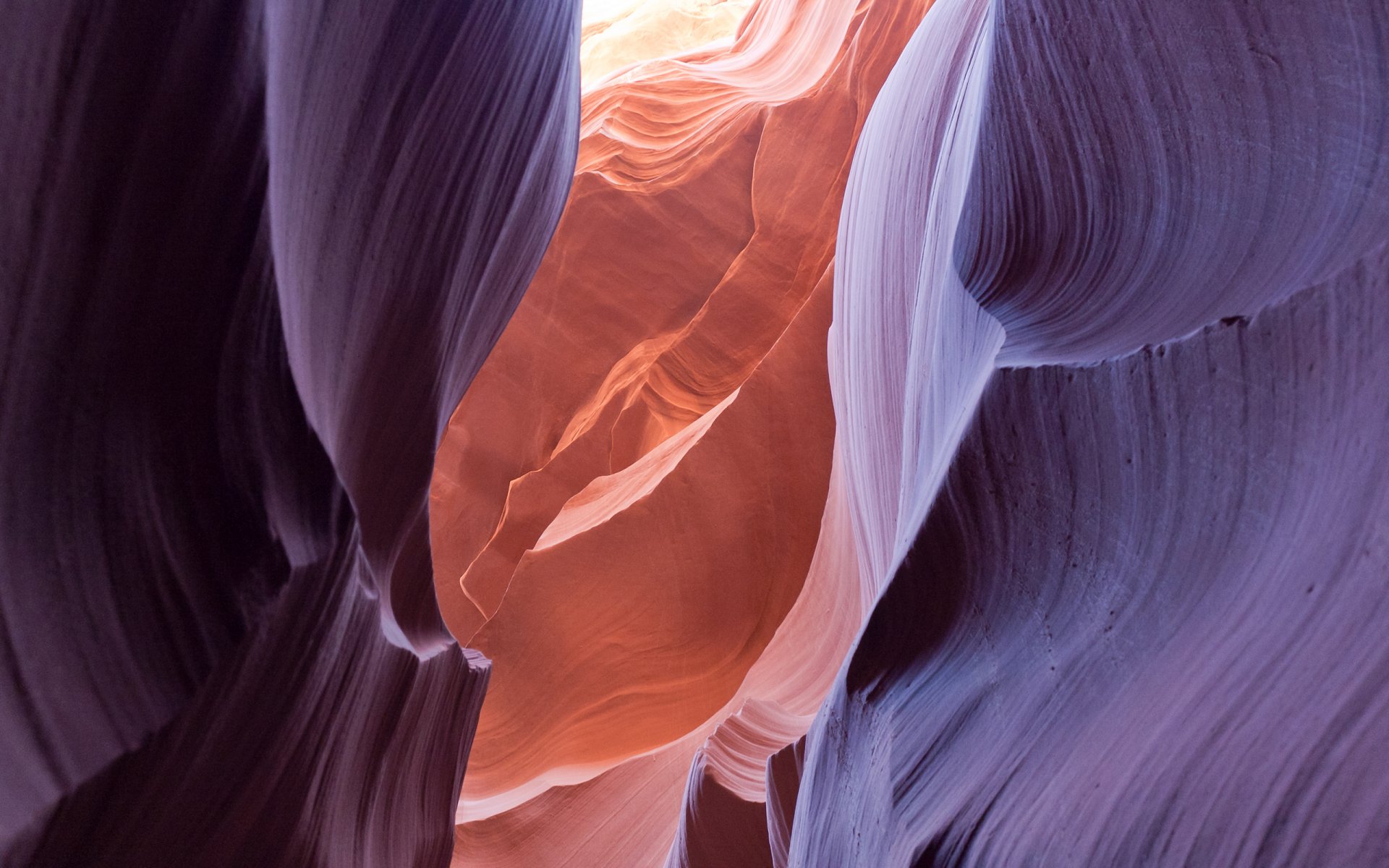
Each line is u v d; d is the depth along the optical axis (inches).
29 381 54.9
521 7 120.9
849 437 267.4
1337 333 49.8
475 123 117.8
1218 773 47.6
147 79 56.0
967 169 139.7
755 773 218.1
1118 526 67.6
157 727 62.6
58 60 51.6
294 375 74.5
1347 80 58.6
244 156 62.7
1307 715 44.6
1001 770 68.5
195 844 75.9
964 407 100.3
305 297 83.7
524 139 138.3
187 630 65.2
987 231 113.8
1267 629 50.1
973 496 87.1
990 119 111.5
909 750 85.3
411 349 120.9
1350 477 47.7
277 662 75.8
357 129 90.0
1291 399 52.4
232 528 68.5
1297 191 61.9
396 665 115.9
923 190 199.2
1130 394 65.0
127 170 56.6
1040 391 75.4
